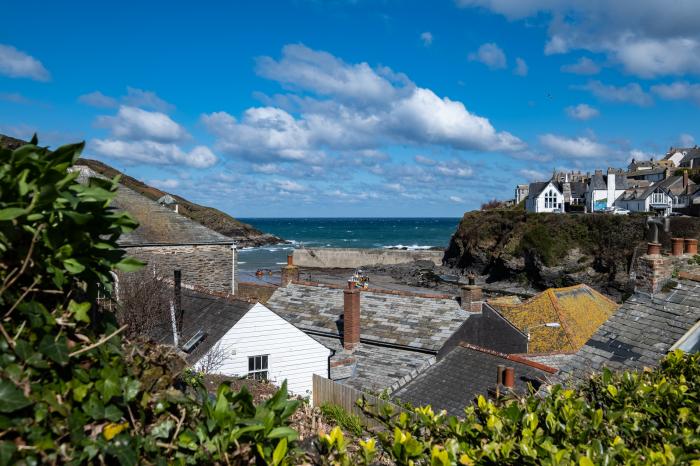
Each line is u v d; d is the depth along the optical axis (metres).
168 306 19.16
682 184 94.25
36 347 2.92
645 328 11.58
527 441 4.46
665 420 5.55
